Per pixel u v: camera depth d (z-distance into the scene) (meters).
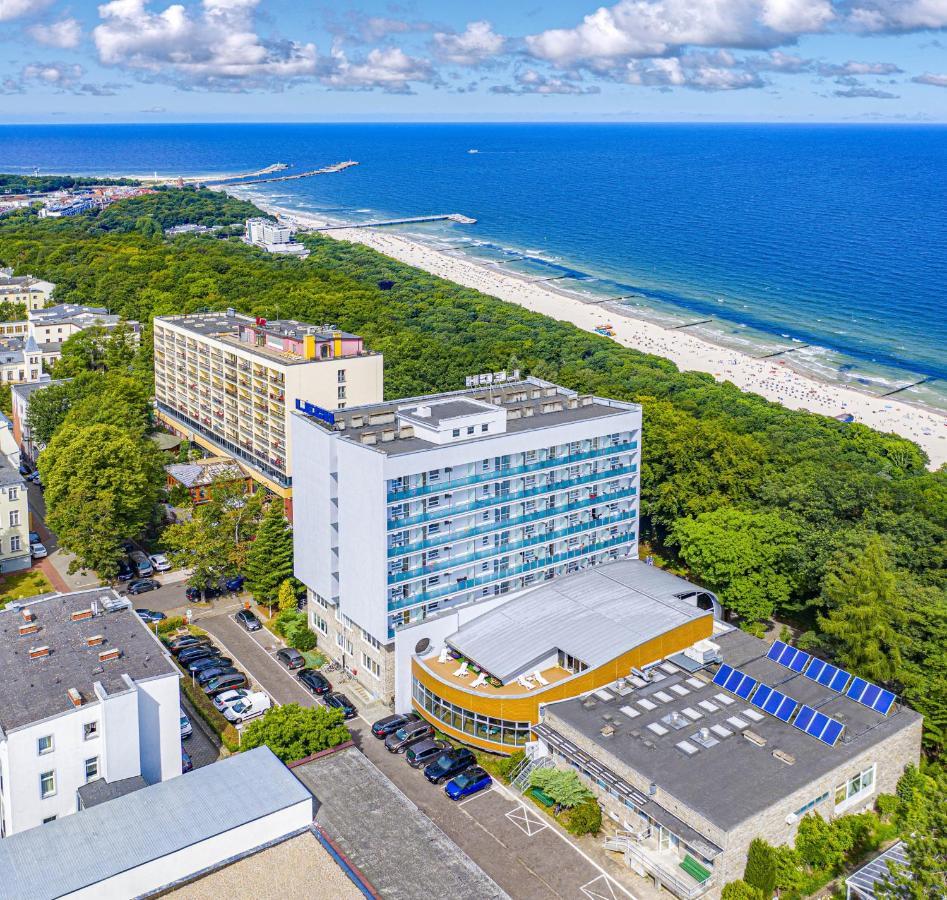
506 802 94.38
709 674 106.69
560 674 107.19
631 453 133.50
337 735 94.06
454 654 113.12
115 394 199.75
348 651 120.38
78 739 81.94
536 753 99.38
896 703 102.25
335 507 118.75
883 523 133.00
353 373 173.88
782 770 88.25
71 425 174.00
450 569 115.81
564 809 92.69
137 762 85.00
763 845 80.31
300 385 167.00
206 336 197.00
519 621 114.44
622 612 114.62
